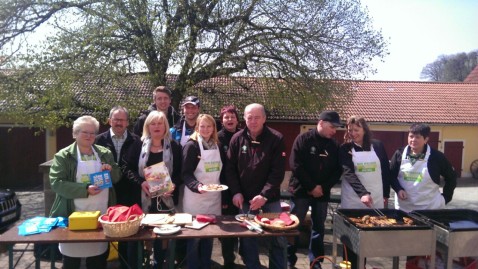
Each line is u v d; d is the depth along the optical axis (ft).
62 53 33.78
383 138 58.44
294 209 13.98
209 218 10.94
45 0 36.73
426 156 13.35
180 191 13.73
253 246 11.99
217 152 12.47
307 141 13.73
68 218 10.49
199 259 12.45
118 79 34.30
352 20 38.19
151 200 12.49
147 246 11.96
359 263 10.20
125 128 14.08
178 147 12.66
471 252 10.61
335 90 38.06
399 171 13.85
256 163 11.91
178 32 32.89
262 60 35.99
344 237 11.34
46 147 50.75
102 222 9.53
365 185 13.23
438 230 10.95
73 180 11.27
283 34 35.81
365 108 60.34
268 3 35.47
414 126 13.47
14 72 36.37
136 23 34.06
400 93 65.92
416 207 13.33
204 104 37.96
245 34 35.45
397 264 12.36
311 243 14.15
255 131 11.94
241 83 38.58
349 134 13.69
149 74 33.53
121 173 12.43
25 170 50.57
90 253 10.82
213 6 34.83
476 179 58.54
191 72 34.68
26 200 37.83
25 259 15.88
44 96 33.88
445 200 13.52
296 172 13.64
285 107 39.11
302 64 36.11
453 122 58.49
